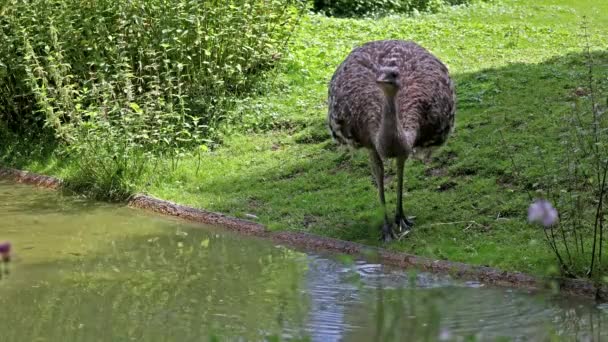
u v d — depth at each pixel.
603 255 8.78
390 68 9.20
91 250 10.30
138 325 8.04
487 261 9.09
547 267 8.74
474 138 12.05
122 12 14.07
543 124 12.00
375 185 11.53
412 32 19.53
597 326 7.65
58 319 8.24
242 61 15.00
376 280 8.99
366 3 24.14
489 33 19.16
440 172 11.50
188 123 13.89
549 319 7.83
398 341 7.38
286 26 16.73
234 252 10.09
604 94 12.62
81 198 12.57
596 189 9.99
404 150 9.56
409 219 10.42
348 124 10.27
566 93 13.08
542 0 25.08
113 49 13.89
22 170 13.81
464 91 13.88
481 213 10.31
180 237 10.74
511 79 14.16
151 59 13.94
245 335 7.66
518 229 9.78
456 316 7.93
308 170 12.36
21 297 8.82
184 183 12.50
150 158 12.75
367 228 10.38
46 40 14.12
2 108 14.87
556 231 9.53
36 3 14.25
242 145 13.47
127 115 12.82
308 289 8.76
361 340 7.46
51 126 13.66
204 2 14.48
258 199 11.68
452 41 18.33
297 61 16.17
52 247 10.39
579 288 8.36
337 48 17.81
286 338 7.53
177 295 8.77
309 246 10.15
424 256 9.41
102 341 7.70
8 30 14.54
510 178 10.90
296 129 13.87
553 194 9.73
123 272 9.52
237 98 14.80
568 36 18.48
